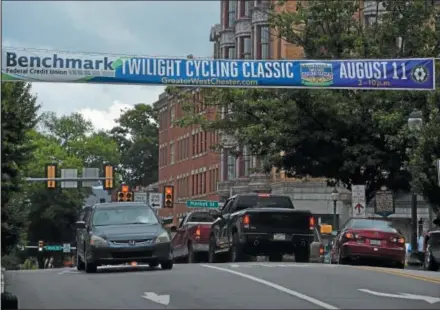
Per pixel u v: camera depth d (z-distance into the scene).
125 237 20.98
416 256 29.83
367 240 25.89
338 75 27.45
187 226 33.62
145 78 26.30
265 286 16.47
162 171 92.31
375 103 34.91
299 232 26.86
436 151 29.81
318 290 15.86
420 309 13.37
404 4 36.06
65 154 94.25
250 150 36.84
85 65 25.89
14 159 30.23
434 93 31.06
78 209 92.69
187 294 15.19
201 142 77.81
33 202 91.19
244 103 35.78
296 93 34.69
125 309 13.20
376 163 35.06
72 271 22.89
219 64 26.78
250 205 29.17
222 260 29.89
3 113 29.31
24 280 18.56
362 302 14.15
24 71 25.50
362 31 36.56
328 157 35.91
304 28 37.16
